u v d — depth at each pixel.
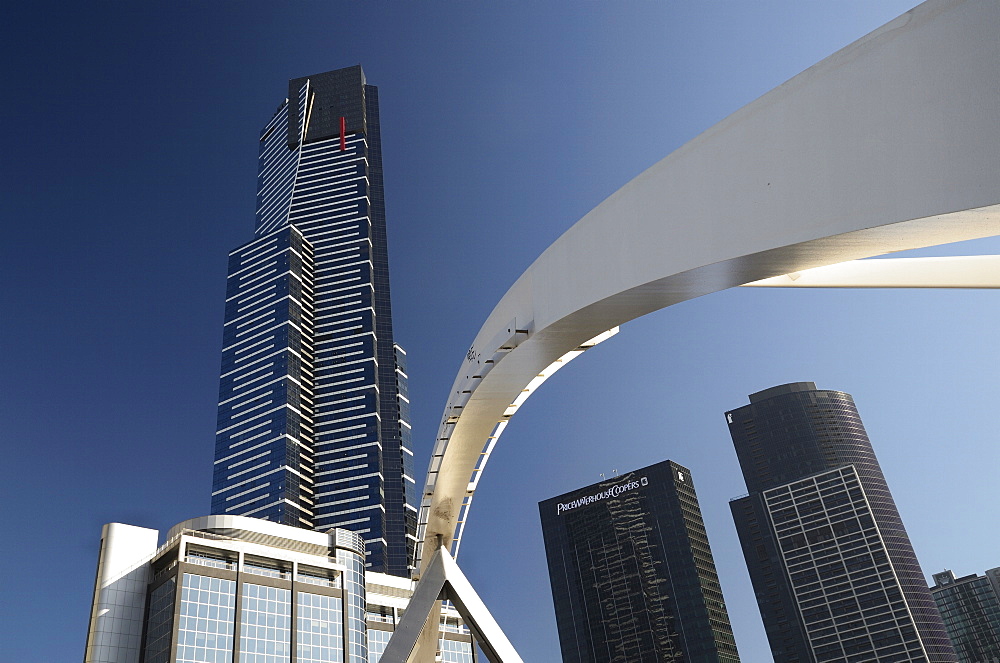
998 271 26.36
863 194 13.45
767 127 15.27
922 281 27.09
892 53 13.30
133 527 135.88
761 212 15.16
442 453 39.44
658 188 17.80
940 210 12.38
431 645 44.31
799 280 27.05
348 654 141.62
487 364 28.64
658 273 17.44
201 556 134.62
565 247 21.50
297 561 144.88
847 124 13.84
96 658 121.44
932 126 12.62
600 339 28.22
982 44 12.11
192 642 123.88
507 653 42.34
